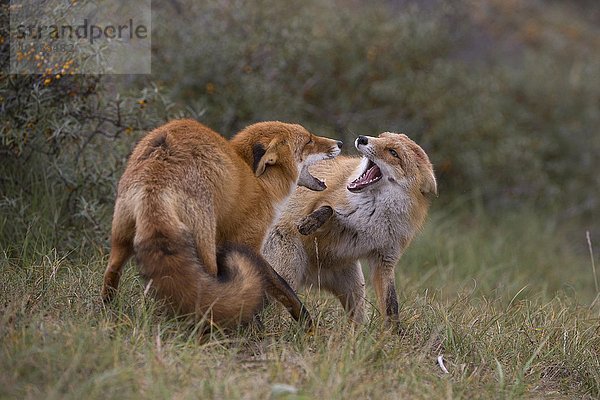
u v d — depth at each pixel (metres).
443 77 21.84
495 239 19.61
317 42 20.23
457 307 11.71
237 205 8.98
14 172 12.19
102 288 8.97
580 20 36.12
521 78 25.48
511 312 11.53
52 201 11.94
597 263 19.81
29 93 11.88
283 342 8.83
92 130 12.97
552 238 20.91
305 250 11.06
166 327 8.42
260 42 18.78
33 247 11.05
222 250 8.65
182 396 7.14
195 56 17.47
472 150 21.64
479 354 9.73
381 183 10.96
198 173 8.55
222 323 8.35
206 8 18.45
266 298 9.72
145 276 8.09
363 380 8.03
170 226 8.07
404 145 11.26
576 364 9.93
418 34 21.86
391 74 21.33
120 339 8.00
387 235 11.03
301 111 19.44
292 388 7.48
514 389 8.66
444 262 17.31
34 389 6.93
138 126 12.85
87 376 7.28
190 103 17.42
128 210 8.35
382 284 11.12
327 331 9.48
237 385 7.55
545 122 25.03
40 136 12.16
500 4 32.16
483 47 28.22
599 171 24.33
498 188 22.27
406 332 10.21
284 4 20.47
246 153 9.64
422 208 11.42
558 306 12.73
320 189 10.72
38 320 8.16
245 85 17.86
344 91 20.81
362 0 25.50
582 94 25.98
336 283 11.56
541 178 22.94
